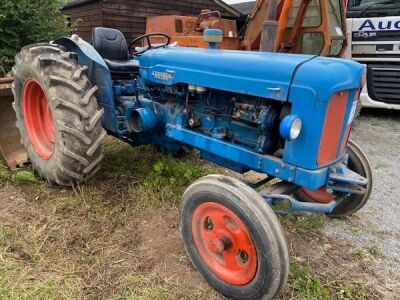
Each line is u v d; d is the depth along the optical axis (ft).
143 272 7.24
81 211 9.11
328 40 17.25
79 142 8.92
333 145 6.87
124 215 9.11
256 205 6.01
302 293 6.90
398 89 20.22
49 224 8.51
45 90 9.24
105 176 10.96
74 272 7.09
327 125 6.48
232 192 6.20
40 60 9.18
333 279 7.44
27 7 17.62
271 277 5.91
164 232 8.52
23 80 10.19
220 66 7.55
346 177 7.02
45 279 6.84
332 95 6.28
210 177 6.72
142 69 9.71
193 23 24.57
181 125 8.93
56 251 7.65
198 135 8.36
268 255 5.85
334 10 18.39
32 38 18.16
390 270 7.88
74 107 8.73
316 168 6.62
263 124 7.04
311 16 17.66
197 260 7.13
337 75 6.31
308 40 18.01
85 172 9.43
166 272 7.29
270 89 6.70
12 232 8.09
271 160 7.04
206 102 8.37
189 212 7.06
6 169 11.00
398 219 10.14
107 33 11.59
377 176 13.29
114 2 31.71
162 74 8.91
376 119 22.18
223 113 8.04
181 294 6.75
